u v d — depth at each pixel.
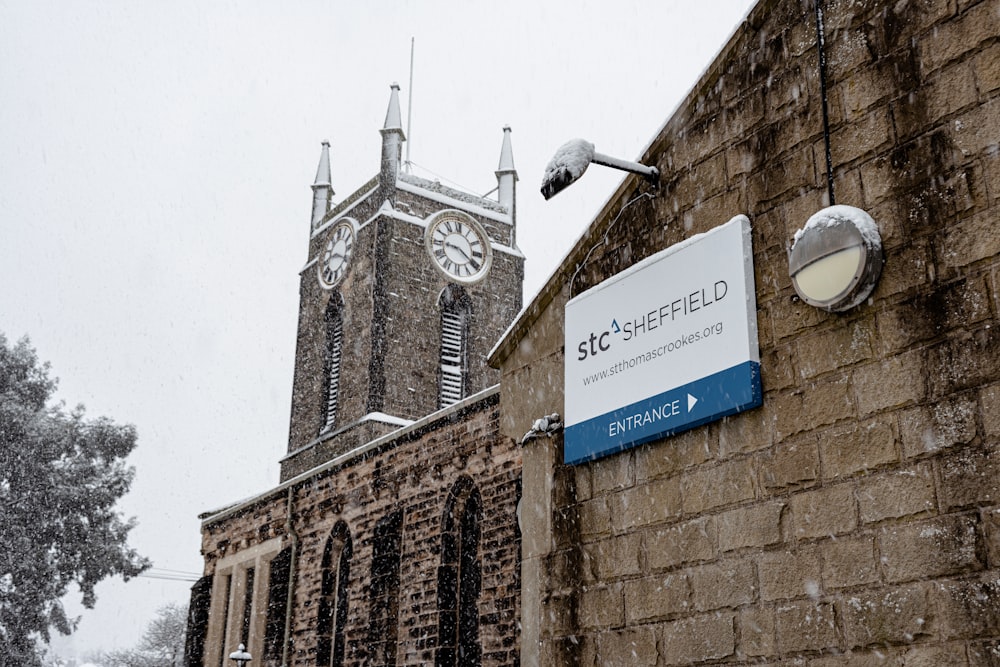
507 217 49.56
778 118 8.93
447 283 45.94
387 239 45.09
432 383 44.16
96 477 43.62
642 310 9.54
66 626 41.66
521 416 10.92
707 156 9.55
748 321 8.55
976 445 6.93
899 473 7.32
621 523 9.37
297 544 27.28
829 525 7.67
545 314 10.99
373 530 23.69
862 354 7.75
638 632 8.95
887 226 7.79
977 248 7.21
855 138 8.20
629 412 9.40
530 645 9.91
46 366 46.25
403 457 23.69
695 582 8.57
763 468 8.26
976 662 6.62
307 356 47.22
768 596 7.96
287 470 45.41
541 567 10.02
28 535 41.50
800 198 8.55
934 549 6.99
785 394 8.24
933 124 7.67
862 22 8.37
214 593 30.64
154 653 68.69
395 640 22.30
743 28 9.39
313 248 49.97
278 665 26.44
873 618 7.23
